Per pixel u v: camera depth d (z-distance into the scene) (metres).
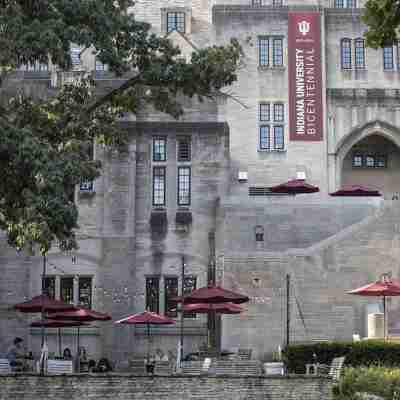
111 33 54.28
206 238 80.38
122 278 78.88
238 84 95.69
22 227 47.75
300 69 95.62
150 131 81.25
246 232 80.25
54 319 67.62
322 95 95.38
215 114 82.12
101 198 79.88
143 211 80.56
